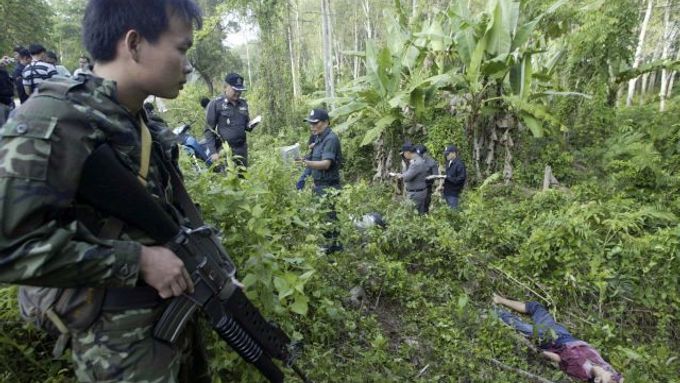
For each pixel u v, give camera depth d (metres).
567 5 11.73
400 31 10.69
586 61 12.40
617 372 3.69
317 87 25.89
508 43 8.98
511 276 4.92
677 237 4.87
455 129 10.23
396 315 3.87
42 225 1.00
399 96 9.27
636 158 9.38
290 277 1.97
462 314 3.85
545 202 7.60
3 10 18.16
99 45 1.18
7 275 0.97
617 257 5.03
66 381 1.85
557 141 11.25
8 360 1.83
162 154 1.39
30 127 0.98
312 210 3.57
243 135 5.55
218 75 32.09
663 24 23.11
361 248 4.50
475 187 9.71
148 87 1.23
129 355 1.21
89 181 1.09
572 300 4.77
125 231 1.19
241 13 14.11
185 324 1.35
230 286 1.43
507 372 3.46
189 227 1.44
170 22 1.20
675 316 4.62
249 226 2.02
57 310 1.19
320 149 4.85
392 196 9.56
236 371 2.09
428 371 3.22
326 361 2.66
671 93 19.12
